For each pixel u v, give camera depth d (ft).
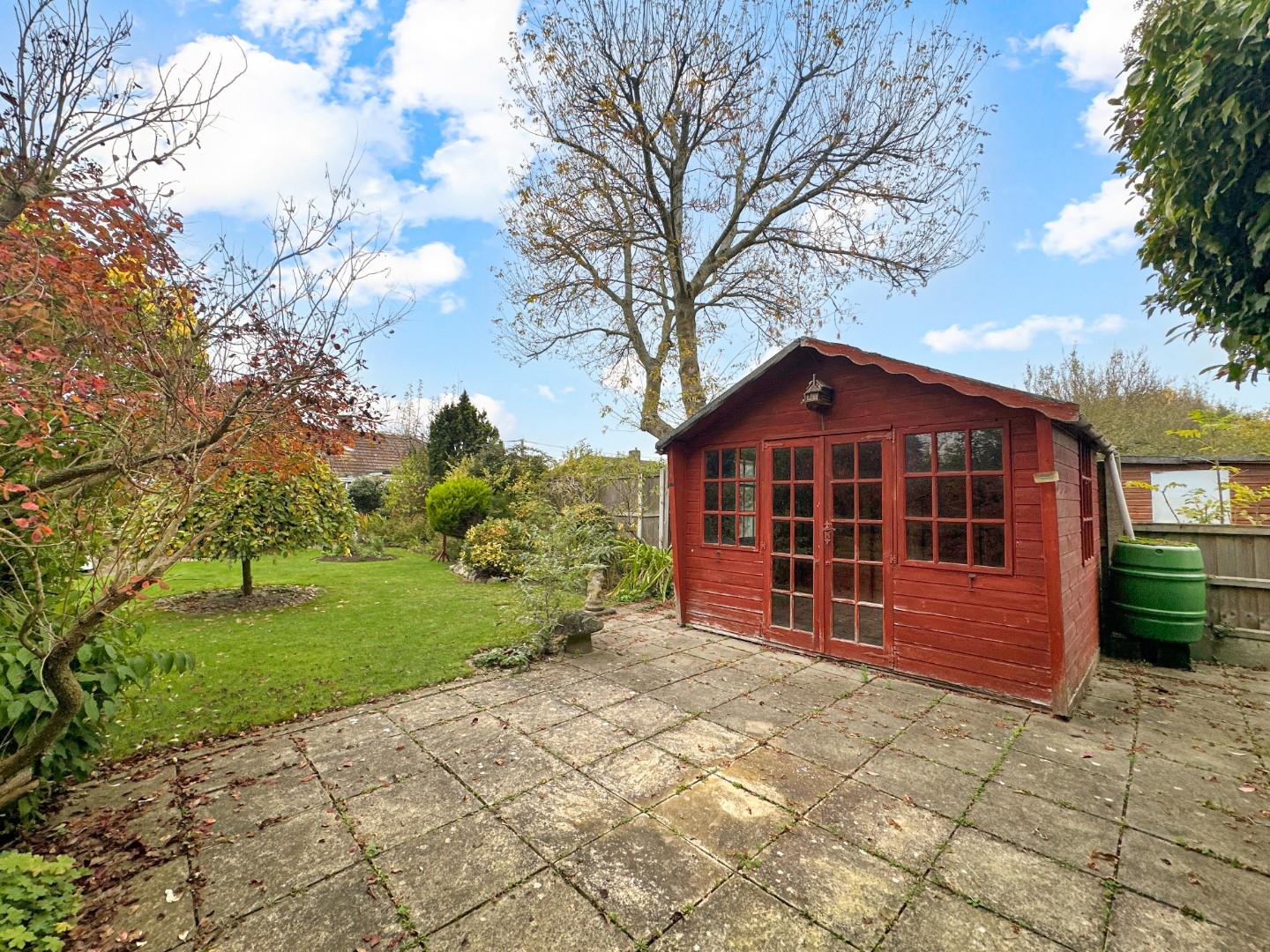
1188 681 14.17
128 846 7.27
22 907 5.74
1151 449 40.70
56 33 6.87
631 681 13.87
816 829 7.70
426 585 27.68
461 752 10.02
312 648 16.26
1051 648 11.75
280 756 9.84
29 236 6.82
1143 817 7.97
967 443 13.12
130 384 7.25
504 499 40.70
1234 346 8.38
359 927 5.90
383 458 67.36
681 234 31.73
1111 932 5.84
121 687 8.29
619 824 7.80
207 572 31.48
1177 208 8.18
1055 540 11.75
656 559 26.13
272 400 8.02
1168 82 7.99
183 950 5.57
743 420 17.99
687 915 6.09
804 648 16.26
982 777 9.15
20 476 7.30
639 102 27.53
